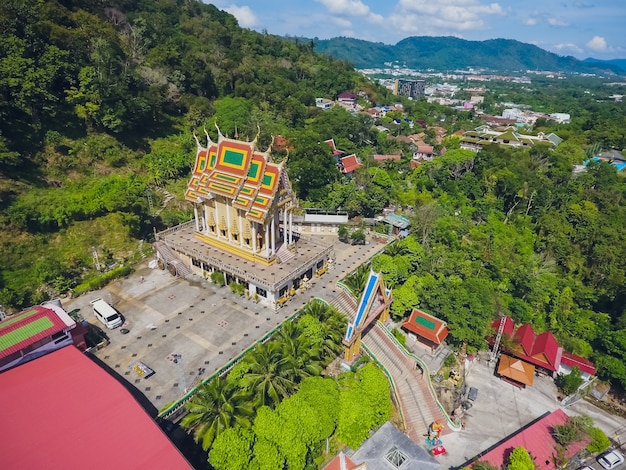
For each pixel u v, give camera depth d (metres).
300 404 40.47
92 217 75.25
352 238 82.38
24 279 62.75
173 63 131.12
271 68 192.62
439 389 54.09
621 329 64.44
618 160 153.25
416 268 72.00
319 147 99.00
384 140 161.38
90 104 91.62
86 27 104.25
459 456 46.31
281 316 58.56
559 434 45.50
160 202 88.94
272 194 60.66
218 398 40.22
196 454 40.12
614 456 47.09
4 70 78.31
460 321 59.00
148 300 62.06
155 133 110.12
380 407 45.66
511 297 72.38
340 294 63.75
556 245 92.00
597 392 57.03
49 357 44.66
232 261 65.25
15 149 79.12
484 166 116.38
